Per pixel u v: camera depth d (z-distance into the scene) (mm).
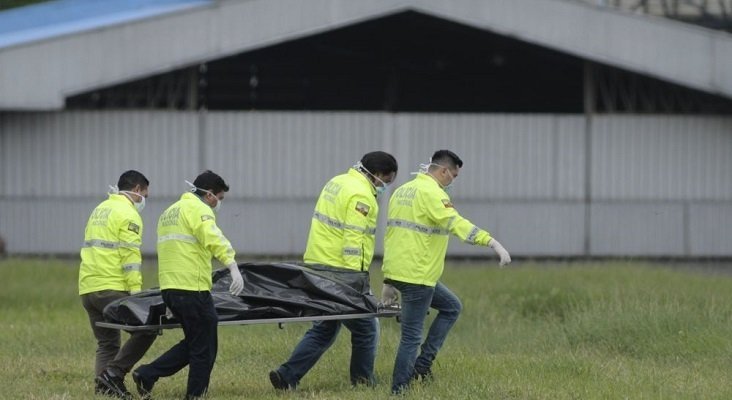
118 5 135625
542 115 118438
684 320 53438
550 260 115875
